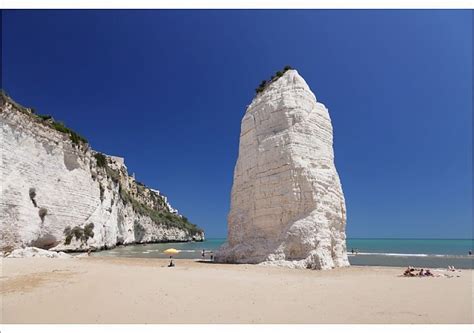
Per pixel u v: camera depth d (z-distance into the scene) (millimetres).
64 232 37125
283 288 12375
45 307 9273
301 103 23594
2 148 28609
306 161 21922
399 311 9117
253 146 24422
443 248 71438
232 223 24609
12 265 17797
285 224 21156
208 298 10453
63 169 37719
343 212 23000
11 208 28812
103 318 8297
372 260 34031
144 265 20766
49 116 40562
